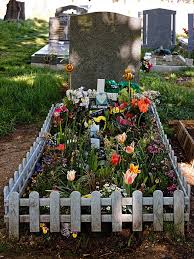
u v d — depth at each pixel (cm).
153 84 573
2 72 680
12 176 328
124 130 365
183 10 1456
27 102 498
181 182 262
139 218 236
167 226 239
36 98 503
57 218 235
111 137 338
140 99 382
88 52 487
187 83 654
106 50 485
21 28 1156
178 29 1288
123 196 250
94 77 493
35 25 1272
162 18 959
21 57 818
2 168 344
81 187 263
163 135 347
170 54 895
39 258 227
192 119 463
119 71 491
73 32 485
